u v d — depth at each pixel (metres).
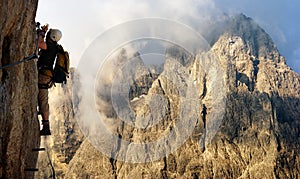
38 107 10.52
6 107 8.22
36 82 9.81
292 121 140.12
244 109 142.50
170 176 127.19
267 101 143.88
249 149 131.38
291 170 123.56
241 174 126.19
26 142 9.26
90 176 135.38
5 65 8.36
